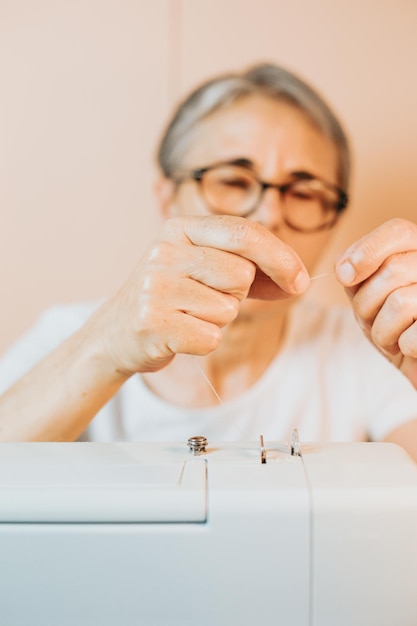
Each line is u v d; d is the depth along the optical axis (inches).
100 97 21.5
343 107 21.3
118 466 9.9
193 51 21.2
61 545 8.9
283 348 21.0
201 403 20.5
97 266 22.0
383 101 21.3
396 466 9.8
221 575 8.9
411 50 21.1
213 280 11.3
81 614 9.0
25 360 20.7
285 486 9.0
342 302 21.6
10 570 8.9
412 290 11.7
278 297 12.3
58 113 21.5
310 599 9.0
